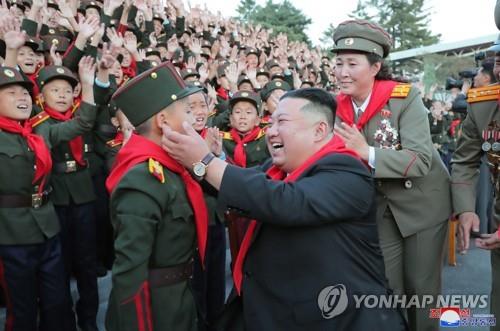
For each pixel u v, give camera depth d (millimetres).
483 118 2350
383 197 2412
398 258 2469
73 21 4645
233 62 5734
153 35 5902
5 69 2484
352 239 1687
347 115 2441
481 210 4504
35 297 2582
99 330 3152
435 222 2430
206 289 3131
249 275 1793
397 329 1763
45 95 3051
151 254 1752
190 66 5523
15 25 3053
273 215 1571
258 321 1718
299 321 1652
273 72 6625
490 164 2338
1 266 2482
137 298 1640
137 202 1664
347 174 1670
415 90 2371
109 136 3746
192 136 1658
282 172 1921
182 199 1796
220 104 4832
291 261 1665
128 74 4551
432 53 23094
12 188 2486
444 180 2465
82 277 3133
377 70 2350
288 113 1748
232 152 3660
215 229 3092
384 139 2342
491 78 3607
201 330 2152
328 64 11648
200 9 9523
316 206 1579
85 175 3221
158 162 1745
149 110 1769
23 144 2547
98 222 3842
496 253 2260
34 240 2527
